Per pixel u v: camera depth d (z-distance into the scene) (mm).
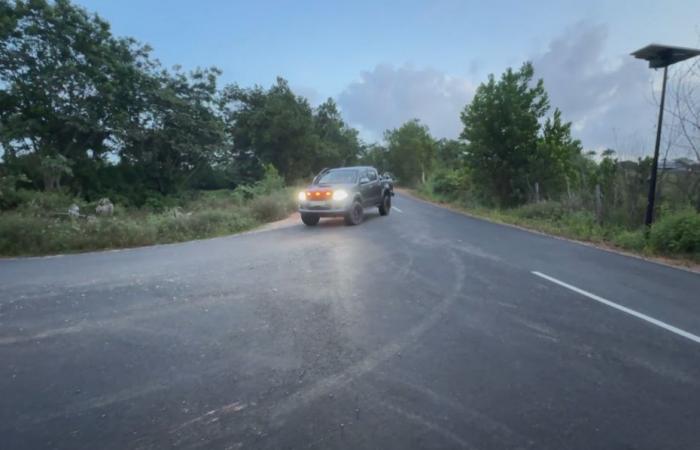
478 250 8531
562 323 4328
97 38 27875
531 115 17703
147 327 4211
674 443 2359
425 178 45469
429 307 4824
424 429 2480
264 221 15039
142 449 2303
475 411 2680
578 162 17438
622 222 11445
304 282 5961
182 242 10711
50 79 24953
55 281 6223
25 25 24859
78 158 28531
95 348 3699
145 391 2938
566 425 2529
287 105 44562
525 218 14477
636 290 5652
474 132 18453
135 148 32719
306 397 2852
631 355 3551
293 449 2301
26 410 2693
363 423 2543
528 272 6633
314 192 12062
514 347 3699
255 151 45438
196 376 3162
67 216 15586
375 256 7816
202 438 2400
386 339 3871
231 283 5938
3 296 5402
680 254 8266
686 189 10555
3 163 24219
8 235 9914
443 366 3316
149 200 31672
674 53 8430
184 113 33188
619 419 2596
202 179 43906
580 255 8188
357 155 67625
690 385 3035
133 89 30266
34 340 3896
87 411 2680
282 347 3695
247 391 2934
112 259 8125
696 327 4246
